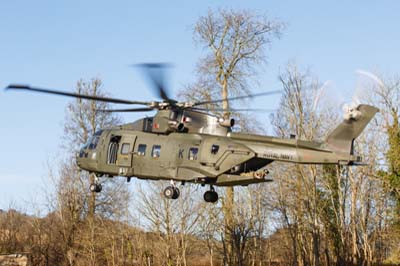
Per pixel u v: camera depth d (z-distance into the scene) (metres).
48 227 54.66
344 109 23.94
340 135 23.94
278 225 53.44
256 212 52.00
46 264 52.34
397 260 51.34
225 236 47.62
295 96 47.28
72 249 51.88
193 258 59.44
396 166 47.03
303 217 47.78
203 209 49.34
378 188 50.28
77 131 53.84
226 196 48.44
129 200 54.16
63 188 54.12
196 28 49.09
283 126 48.94
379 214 50.47
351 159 23.64
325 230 49.31
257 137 24.77
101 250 53.72
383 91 49.56
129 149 26.19
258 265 57.03
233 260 47.81
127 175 26.23
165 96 25.06
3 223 57.41
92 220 52.09
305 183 46.34
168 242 48.78
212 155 24.48
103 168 26.84
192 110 25.88
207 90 48.12
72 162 54.62
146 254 51.50
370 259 49.50
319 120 47.88
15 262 43.38
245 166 24.53
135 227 53.00
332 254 51.22
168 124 25.42
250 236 49.59
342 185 51.31
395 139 47.28
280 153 24.25
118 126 27.59
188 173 24.61
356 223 50.62
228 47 48.72
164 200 49.09
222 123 25.16
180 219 49.31
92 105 53.97
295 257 47.53
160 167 25.42
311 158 24.00
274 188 50.66
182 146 25.12
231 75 48.47
